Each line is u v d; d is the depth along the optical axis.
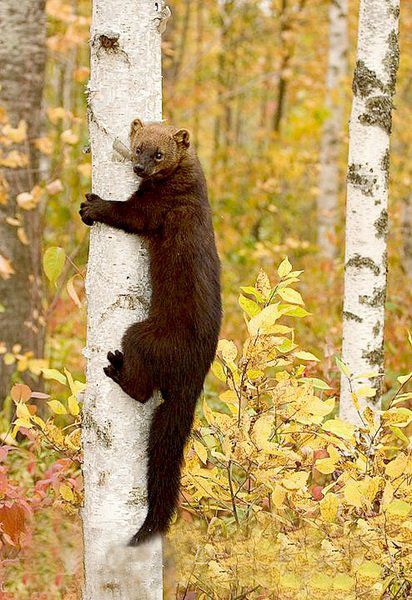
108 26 6.12
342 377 9.38
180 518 7.57
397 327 12.95
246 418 6.93
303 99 29.36
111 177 6.36
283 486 6.71
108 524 6.39
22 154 11.98
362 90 9.55
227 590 7.09
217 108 29.00
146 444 6.51
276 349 7.30
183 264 6.59
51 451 8.16
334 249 20.59
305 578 6.36
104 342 6.37
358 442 7.43
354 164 9.60
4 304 12.17
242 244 22.61
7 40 12.25
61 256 7.23
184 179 6.75
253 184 25.31
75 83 21.06
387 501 6.49
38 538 7.64
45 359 12.56
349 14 25.36
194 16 34.69
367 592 6.36
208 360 6.73
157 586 6.52
